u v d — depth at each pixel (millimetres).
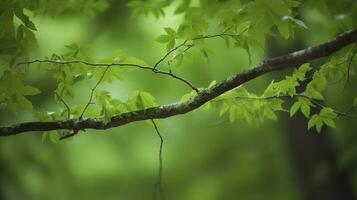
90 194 17312
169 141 17359
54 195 13617
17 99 5367
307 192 12062
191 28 5336
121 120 5355
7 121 10852
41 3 6320
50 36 11812
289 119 12078
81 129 5414
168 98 14117
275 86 5465
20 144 11578
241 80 5129
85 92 12617
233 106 5664
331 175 11648
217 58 13930
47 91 11695
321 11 6793
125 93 13164
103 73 5324
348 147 10977
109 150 16625
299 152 12031
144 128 16594
